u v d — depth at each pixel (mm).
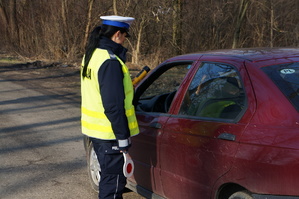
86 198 4523
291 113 2750
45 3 23094
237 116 3049
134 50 19734
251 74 3107
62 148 6422
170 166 3584
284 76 3031
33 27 24016
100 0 22562
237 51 3668
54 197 4555
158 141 3709
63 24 22250
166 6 20047
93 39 3508
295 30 21516
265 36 21656
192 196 3369
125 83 3430
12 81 14508
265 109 2875
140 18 19812
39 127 7801
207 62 3609
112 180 3592
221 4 21547
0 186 4883
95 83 3443
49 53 22406
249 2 20625
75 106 9898
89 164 4719
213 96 3381
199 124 3305
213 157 3096
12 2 25984
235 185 3000
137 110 4320
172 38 20453
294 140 2600
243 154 2842
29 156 6027
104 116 3496
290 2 22125
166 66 4191
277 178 2639
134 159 4125
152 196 3910
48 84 13719
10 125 7973
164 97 4289
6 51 25984
